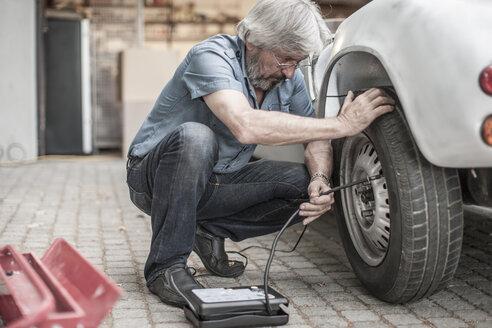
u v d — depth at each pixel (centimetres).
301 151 278
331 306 211
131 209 416
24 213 397
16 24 692
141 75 718
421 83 170
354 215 224
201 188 208
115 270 255
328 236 330
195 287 202
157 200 209
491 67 158
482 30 163
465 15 166
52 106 751
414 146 187
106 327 189
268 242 315
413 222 186
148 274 218
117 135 813
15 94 698
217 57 203
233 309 184
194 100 215
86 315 140
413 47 172
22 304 141
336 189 211
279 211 234
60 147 759
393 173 190
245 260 276
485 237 322
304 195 230
